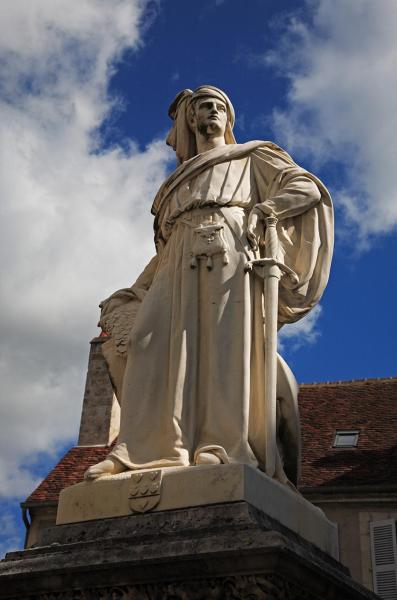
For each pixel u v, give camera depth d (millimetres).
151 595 4105
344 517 15109
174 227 5789
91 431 17797
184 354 5227
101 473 4914
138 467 4914
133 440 5086
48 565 4383
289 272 5512
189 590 4035
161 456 5008
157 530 4457
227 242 5508
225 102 6371
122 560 4176
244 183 5836
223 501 4438
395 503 14977
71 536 4711
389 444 16453
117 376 5684
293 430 5320
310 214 5773
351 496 15164
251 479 4523
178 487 4582
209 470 4551
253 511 4398
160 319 5430
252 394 5164
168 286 5551
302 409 18297
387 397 18328
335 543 5207
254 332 5316
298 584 4066
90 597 4227
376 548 14703
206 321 5352
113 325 5797
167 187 6012
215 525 4316
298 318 5566
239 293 5348
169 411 5113
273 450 4934
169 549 4145
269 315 5254
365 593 4711
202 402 5176
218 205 5688
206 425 5078
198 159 5957
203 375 5242
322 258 5703
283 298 5516
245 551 3924
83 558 4340
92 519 4750
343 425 17438
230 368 5168
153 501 4602
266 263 5410
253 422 5090
